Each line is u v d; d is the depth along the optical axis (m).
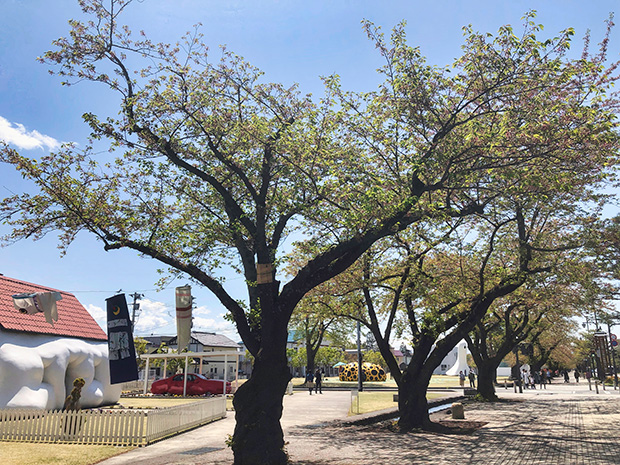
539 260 18.39
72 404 14.96
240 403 10.12
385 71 12.39
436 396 30.31
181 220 12.41
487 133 11.16
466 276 17.55
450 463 9.97
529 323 30.22
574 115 11.00
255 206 12.53
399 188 12.09
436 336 16.52
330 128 12.12
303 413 21.66
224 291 11.30
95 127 11.29
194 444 13.77
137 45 11.61
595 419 18.19
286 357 10.50
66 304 24.73
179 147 12.23
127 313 12.91
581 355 86.38
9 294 20.69
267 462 9.64
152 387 35.34
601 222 16.48
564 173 11.62
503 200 15.62
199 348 77.88
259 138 11.83
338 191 12.14
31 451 12.43
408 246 17.38
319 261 10.84
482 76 11.25
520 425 16.62
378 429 16.31
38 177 10.55
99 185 11.53
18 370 18.19
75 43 11.23
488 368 29.30
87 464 11.15
